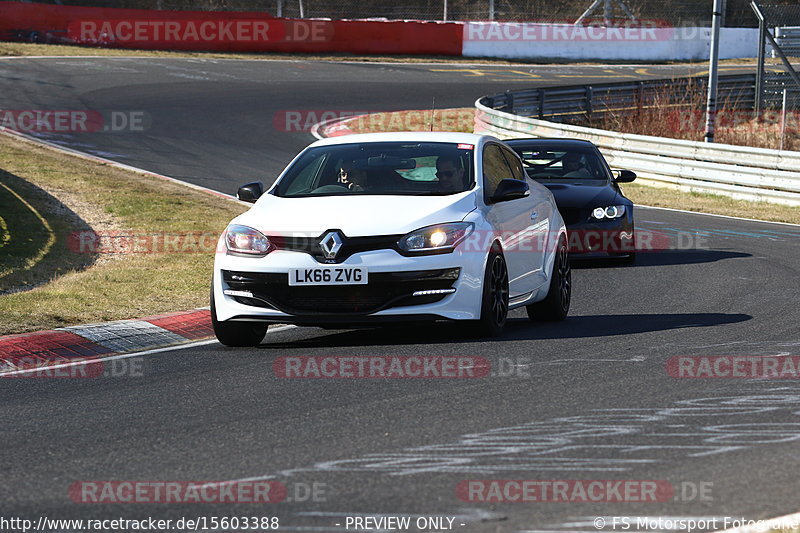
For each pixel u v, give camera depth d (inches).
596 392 981.8
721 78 5024.6
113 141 3590.1
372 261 1175.6
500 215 1289.4
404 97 5014.8
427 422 880.9
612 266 1985.7
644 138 3427.7
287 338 1318.9
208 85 4916.3
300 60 5964.6
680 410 908.6
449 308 1192.8
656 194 3218.5
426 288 1183.6
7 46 5413.4
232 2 6840.6
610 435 829.2
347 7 7007.9
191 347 1264.8
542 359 1136.2
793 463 746.8
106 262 1893.5
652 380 1029.8
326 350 1216.2
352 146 1379.2
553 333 1309.1
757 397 952.3
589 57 6894.7
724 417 882.1
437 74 5846.5
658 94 4827.8
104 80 4800.7
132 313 1437.0
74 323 1360.7
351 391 1002.1
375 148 1365.7
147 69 5206.7
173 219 2346.2
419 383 1027.3
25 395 1028.5
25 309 1422.2
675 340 1245.1
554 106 4672.7
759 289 1662.2
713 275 1831.9
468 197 1262.3
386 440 826.8
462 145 1360.7
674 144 3346.5
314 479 729.0
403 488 703.1
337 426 874.8
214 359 1185.4
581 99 4753.9
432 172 1305.4
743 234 2433.6
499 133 3892.7
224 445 826.8
